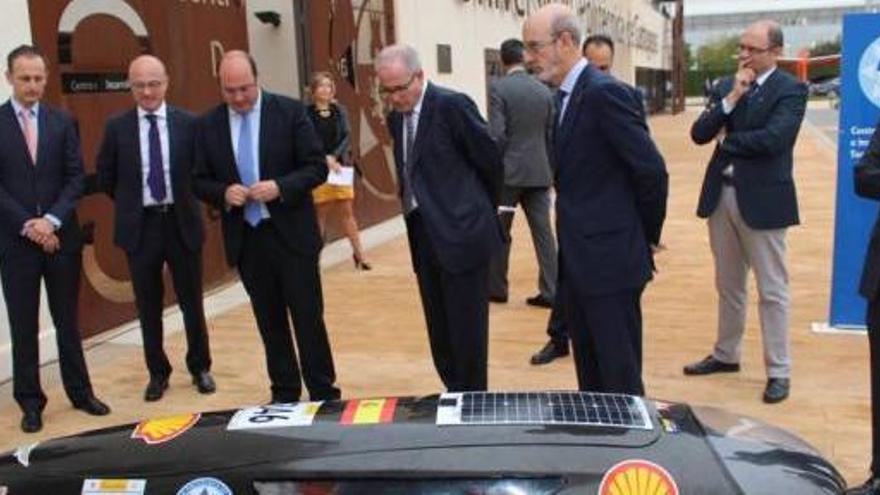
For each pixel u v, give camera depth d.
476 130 4.03
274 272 4.49
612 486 2.05
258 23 9.42
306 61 9.31
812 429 4.26
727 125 4.66
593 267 3.53
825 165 17.25
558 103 3.61
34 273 4.55
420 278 4.34
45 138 4.51
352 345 5.94
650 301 6.90
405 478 2.08
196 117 4.98
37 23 5.75
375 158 10.69
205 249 7.68
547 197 6.59
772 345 4.65
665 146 23.58
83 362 4.80
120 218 4.87
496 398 2.40
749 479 2.08
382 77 4.03
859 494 3.39
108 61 6.36
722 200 4.81
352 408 2.38
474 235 4.05
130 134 4.82
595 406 2.34
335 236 9.73
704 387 4.89
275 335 4.62
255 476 2.13
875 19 5.32
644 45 39.28
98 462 2.25
